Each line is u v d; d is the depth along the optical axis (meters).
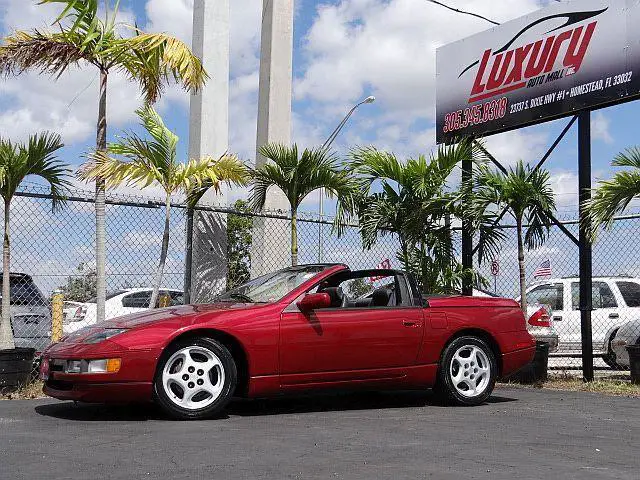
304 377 6.81
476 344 7.66
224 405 6.46
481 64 11.52
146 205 9.93
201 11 12.07
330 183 10.71
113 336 6.23
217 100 12.03
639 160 9.35
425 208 10.77
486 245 11.32
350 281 7.70
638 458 4.86
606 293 13.62
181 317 6.48
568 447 5.22
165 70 9.58
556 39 10.36
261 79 12.71
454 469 4.45
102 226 9.37
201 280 11.14
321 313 6.96
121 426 5.99
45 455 4.80
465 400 7.53
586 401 8.02
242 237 16.92
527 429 6.02
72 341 6.48
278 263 11.72
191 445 5.16
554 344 12.95
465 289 11.38
